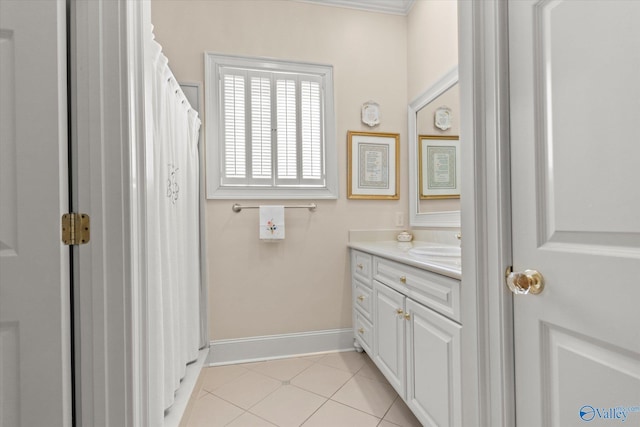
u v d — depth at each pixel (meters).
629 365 0.61
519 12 0.83
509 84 0.86
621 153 0.61
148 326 0.92
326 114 2.41
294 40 2.35
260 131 2.31
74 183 0.83
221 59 2.22
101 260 0.83
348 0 2.43
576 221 0.70
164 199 1.37
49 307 0.78
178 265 1.64
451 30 1.99
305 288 2.36
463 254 0.99
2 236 0.77
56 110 0.78
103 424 0.83
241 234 2.26
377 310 1.87
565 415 0.73
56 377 0.79
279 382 1.94
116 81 0.84
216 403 1.72
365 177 2.46
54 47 0.78
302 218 2.36
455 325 1.10
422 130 2.32
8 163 0.77
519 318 0.84
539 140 0.78
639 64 0.57
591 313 0.66
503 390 0.87
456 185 1.97
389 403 1.71
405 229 2.52
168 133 1.46
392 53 2.52
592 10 0.65
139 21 0.90
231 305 2.24
